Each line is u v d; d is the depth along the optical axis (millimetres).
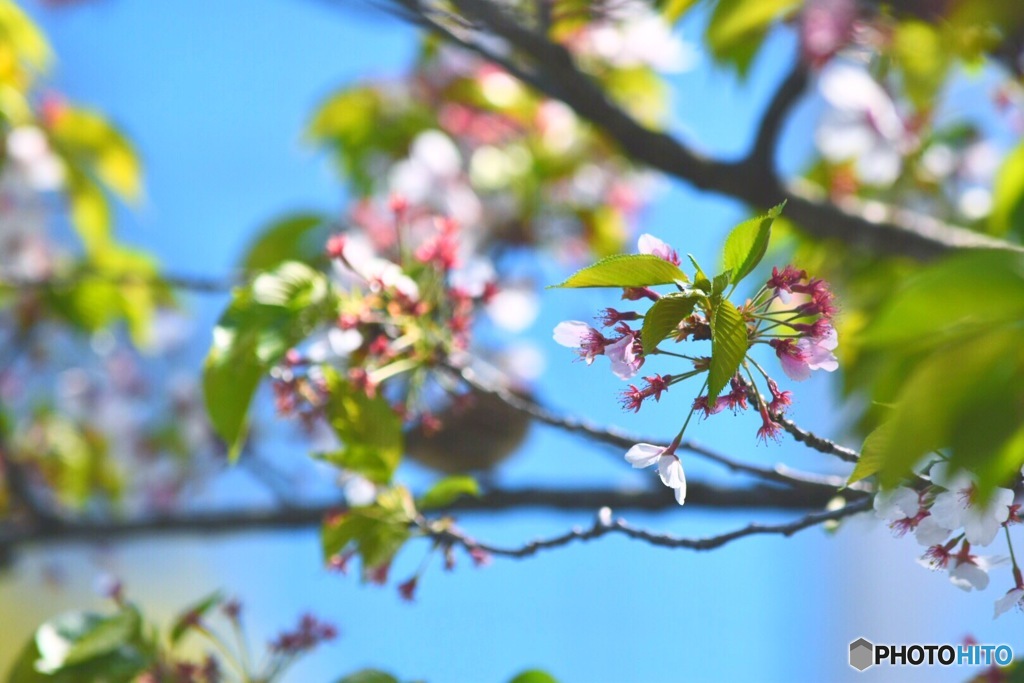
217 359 1456
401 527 1439
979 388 1136
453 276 1488
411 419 1492
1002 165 1726
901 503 1245
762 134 1808
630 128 1772
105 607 1574
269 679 1534
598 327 1245
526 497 1803
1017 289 1126
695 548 1345
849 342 1149
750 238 1212
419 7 1541
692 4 1609
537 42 1607
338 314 1473
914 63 1839
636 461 1245
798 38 1676
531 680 1481
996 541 1306
